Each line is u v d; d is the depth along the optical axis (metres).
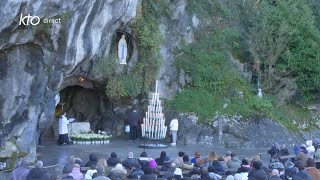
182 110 32.47
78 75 31.05
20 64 23.09
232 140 31.47
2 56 22.62
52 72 24.67
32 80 23.58
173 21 34.00
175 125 31.11
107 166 17.86
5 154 22.22
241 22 36.09
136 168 17.62
